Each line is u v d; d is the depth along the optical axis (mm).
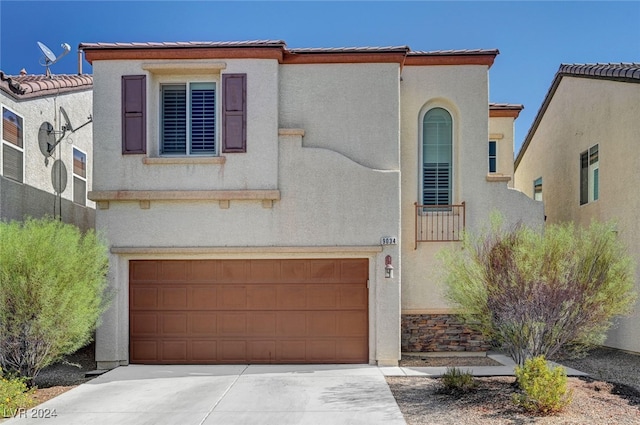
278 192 11828
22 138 13102
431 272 13180
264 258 12102
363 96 12352
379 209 11953
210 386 10062
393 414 8242
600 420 7898
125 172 12016
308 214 11953
